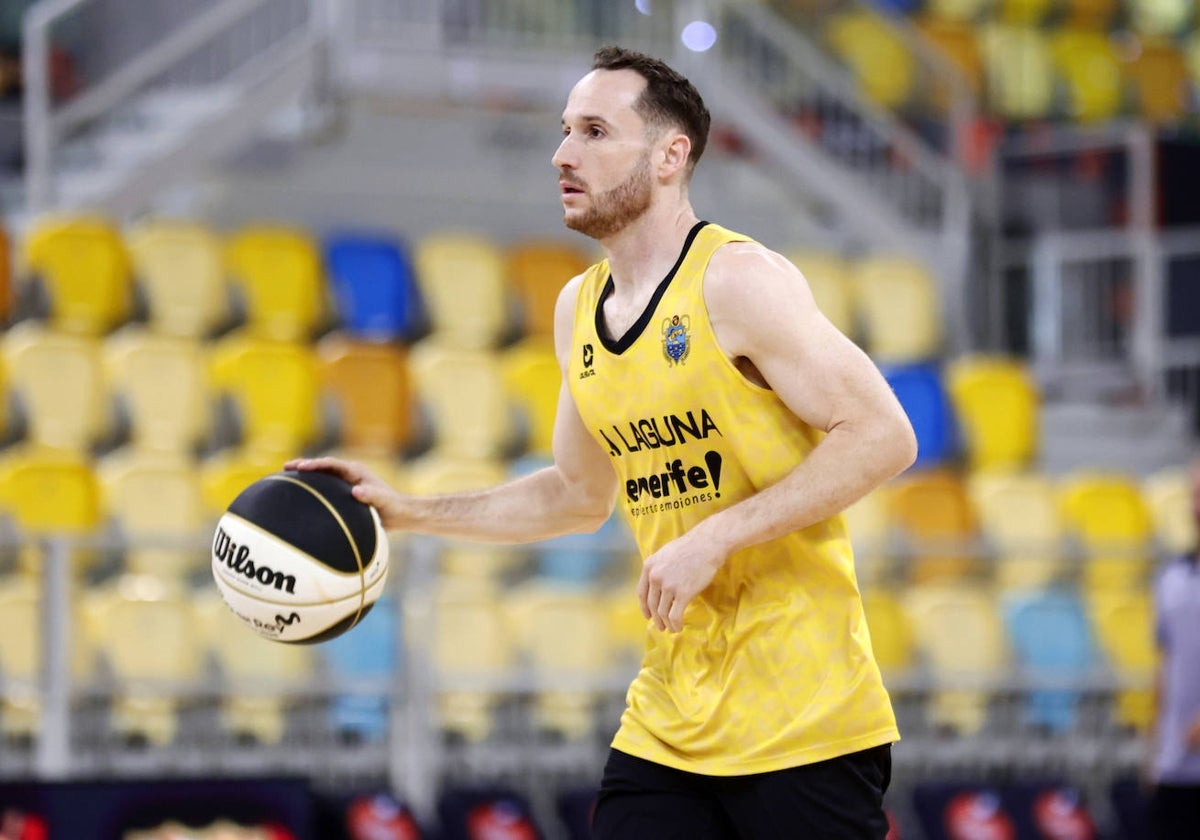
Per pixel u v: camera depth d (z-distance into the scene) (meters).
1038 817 27.25
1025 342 43.88
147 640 24.70
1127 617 29.52
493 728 26.11
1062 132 45.69
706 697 11.59
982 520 33.06
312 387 32.34
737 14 42.09
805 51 43.03
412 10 39.56
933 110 44.25
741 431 11.26
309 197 40.97
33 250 33.34
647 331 11.39
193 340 33.28
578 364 11.83
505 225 42.94
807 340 10.95
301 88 37.91
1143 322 42.25
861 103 43.56
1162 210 43.50
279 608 12.26
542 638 27.50
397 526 13.00
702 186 44.22
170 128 38.53
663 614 10.91
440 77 38.84
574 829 25.53
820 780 11.25
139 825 21.33
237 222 40.19
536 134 43.44
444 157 42.41
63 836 20.94
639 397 11.50
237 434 31.73
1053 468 39.94
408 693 24.44
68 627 22.48
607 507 13.08
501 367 33.78
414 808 24.28
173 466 28.25
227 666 25.27
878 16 43.84
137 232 35.00
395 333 36.31
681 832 11.71
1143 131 43.56
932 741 27.91
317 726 24.52
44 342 31.06
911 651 28.36
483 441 33.25
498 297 37.47
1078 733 28.61
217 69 40.81
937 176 44.00
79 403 31.03
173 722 23.88
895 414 10.91
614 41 40.59
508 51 39.50
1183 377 42.12
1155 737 22.81
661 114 11.49
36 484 27.25
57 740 22.42
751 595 11.47
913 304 40.25
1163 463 40.69
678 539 10.95
